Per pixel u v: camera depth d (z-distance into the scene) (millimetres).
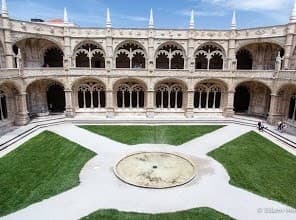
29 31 33562
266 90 38781
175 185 17609
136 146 26281
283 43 34031
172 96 40812
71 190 17016
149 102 38875
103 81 37844
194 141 28188
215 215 14359
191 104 38969
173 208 15070
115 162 21781
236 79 38312
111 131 31828
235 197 16344
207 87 39625
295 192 17109
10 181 18219
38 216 14141
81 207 15078
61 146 25859
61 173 19609
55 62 40531
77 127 33594
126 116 39219
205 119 37688
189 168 20750
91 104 39500
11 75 29703
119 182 18219
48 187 17406
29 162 21703
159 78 38219
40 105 38625
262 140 28578
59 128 32969
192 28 37406
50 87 40688
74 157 22938
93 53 38594
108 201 15750
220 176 19375
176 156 23359
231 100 39062
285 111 34344
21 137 28422
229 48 38250
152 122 36312
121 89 39156
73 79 37406
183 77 38188
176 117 38875
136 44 38750
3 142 25656
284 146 26594
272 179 18984
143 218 14078
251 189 17391
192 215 14375
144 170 20281
